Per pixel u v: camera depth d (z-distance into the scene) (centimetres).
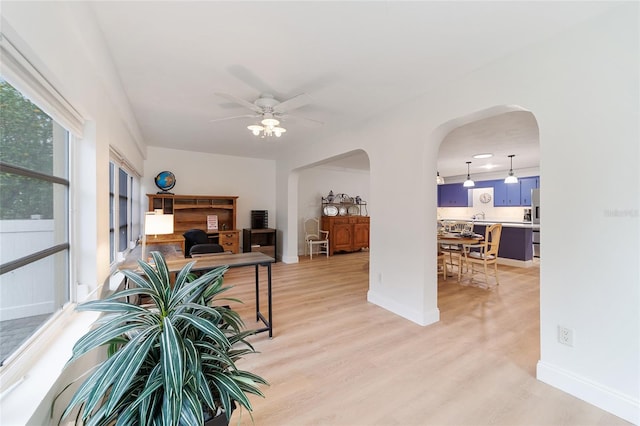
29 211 126
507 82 206
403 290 301
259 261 258
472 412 161
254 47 197
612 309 158
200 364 96
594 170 164
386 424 153
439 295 377
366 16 165
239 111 324
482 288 410
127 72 231
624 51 153
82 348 84
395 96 280
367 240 759
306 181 735
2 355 105
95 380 81
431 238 284
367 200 841
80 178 176
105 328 91
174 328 93
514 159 599
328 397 175
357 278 469
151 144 499
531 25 172
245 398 101
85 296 172
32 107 127
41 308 136
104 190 201
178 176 545
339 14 163
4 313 107
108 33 179
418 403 169
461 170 758
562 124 178
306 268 546
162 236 464
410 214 290
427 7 157
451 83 247
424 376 196
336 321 289
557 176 180
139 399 86
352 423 154
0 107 104
